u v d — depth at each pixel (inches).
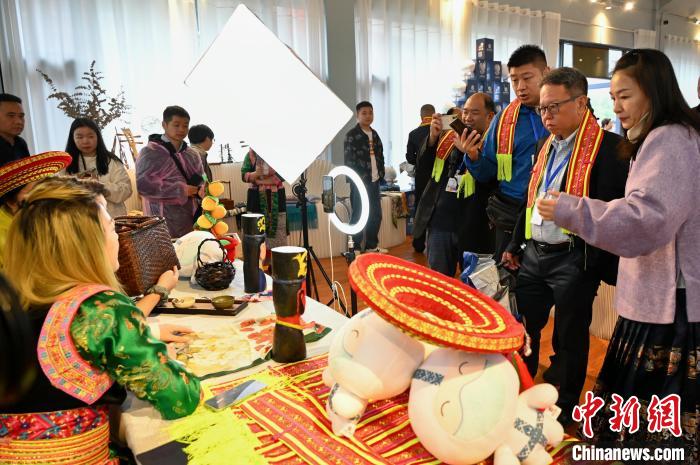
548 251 75.8
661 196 47.5
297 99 64.0
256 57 62.2
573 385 78.7
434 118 109.8
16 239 35.5
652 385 54.1
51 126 185.8
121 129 181.5
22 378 32.8
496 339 28.7
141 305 54.8
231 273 69.9
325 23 236.1
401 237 239.1
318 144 66.7
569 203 53.9
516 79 86.7
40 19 180.2
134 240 61.7
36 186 37.5
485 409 28.7
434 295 34.6
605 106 383.6
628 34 396.2
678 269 50.5
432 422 29.6
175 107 126.6
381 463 31.9
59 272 35.5
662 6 411.5
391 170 249.8
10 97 106.3
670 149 48.1
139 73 198.2
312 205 198.4
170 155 124.6
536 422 31.7
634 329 54.6
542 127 86.4
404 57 272.4
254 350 49.0
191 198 128.4
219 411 38.5
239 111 65.5
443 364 30.7
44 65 182.4
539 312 81.9
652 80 49.6
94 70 189.9
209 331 53.9
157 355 35.4
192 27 207.2
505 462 29.6
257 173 156.1
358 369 32.1
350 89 244.5
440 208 109.0
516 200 89.2
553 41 329.1
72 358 33.6
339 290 73.9
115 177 115.9
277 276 45.3
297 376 43.5
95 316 34.1
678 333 51.1
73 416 34.8
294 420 36.9
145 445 34.9
